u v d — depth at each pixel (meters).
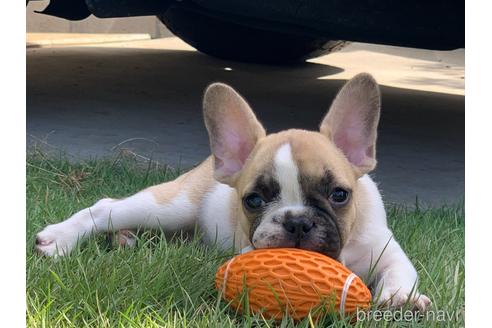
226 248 0.99
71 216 1.08
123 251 0.95
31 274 0.88
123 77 2.60
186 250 0.95
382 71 3.05
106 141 1.76
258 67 2.94
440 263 0.97
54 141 1.73
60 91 2.31
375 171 1.64
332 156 0.84
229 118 0.91
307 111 2.15
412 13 1.59
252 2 1.58
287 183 0.81
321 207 0.81
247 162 0.87
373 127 0.90
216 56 3.04
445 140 1.93
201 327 0.77
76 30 3.81
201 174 1.04
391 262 0.90
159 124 1.97
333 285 0.77
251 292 0.78
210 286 0.86
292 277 0.77
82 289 0.83
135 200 1.02
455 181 1.58
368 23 1.61
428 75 3.01
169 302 0.81
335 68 3.03
